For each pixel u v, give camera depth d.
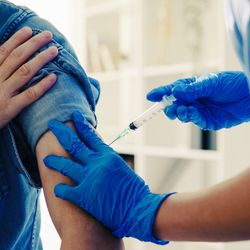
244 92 1.27
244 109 1.31
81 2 3.94
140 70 3.49
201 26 3.41
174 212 0.84
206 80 1.24
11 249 1.10
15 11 1.10
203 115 1.30
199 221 0.82
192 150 3.16
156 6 3.53
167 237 0.86
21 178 1.07
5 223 1.08
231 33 0.71
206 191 0.84
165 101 1.20
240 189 0.79
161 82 3.58
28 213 1.11
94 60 3.99
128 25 3.82
